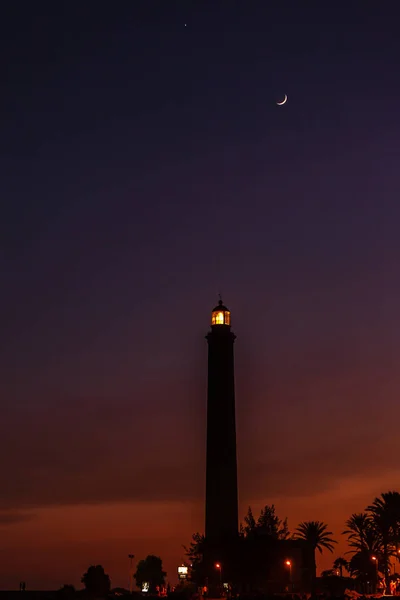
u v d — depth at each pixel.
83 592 193.25
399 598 191.12
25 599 181.12
